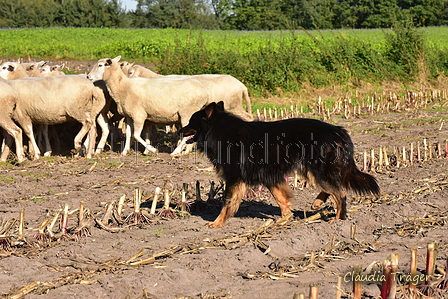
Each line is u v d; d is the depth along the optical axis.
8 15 93.25
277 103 25.61
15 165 13.36
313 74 29.36
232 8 111.00
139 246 7.27
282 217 8.32
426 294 5.51
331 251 7.04
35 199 9.95
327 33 55.91
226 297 5.44
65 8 94.62
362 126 18.80
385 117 21.05
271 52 29.31
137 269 6.28
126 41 43.00
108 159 14.11
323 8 106.31
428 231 7.84
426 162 12.81
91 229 8.10
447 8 99.56
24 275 6.20
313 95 27.75
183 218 8.80
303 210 9.16
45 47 42.03
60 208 8.51
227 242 7.30
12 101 13.23
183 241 7.48
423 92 26.55
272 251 6.99
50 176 12.05
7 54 39.78
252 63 28.11
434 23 100.62
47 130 14.77
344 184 8.24
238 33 60.28
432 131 17.39
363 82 30.83
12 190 10.71
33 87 13.54
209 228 8.18
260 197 10.09
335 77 30.20
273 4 102.75
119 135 17.34
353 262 6.60
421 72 32.88
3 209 9.25
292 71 28.62
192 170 12.62
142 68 16.77
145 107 14.38
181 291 5.70
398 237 7.63
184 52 27.98
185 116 14.37
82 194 10.35
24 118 13.77
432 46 40.66
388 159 12.98
